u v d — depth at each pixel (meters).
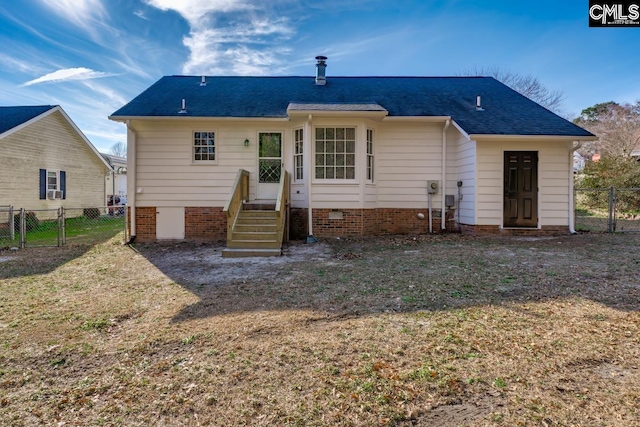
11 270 6.42
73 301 4.54
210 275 5.83
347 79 12.89
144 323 3.74
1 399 2.39
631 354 2.80
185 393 2.42
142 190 9.83
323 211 9.61
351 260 6.74
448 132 10.32
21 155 14.38
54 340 3.35
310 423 2.09
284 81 12.48
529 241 8.45
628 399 2.23
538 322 3.49
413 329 3.38
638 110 30.06
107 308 4.25
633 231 10.03
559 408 2.16
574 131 9.09
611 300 4.09
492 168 9.40
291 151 9.86
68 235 11.84
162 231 9.90
